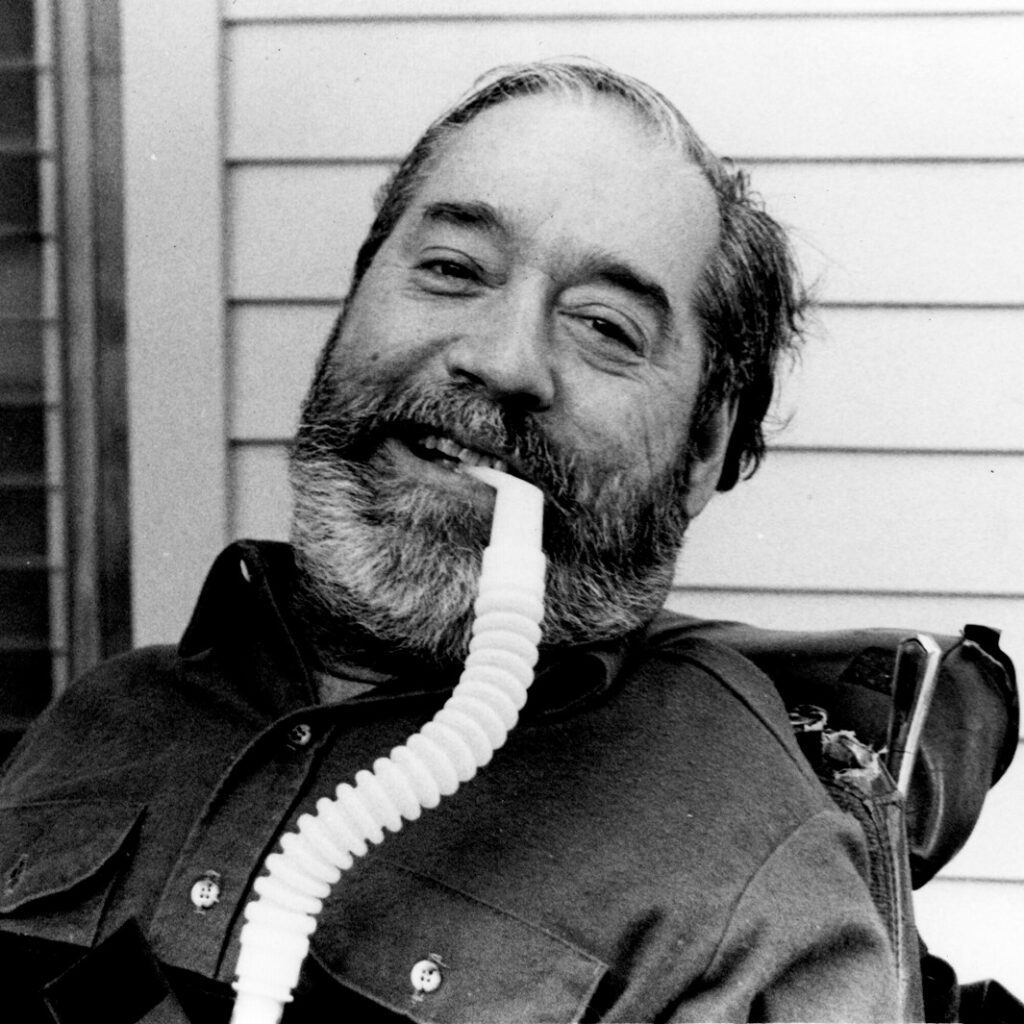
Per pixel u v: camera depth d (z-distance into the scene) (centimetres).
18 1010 73
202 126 111
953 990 81
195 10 110
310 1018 68
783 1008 67
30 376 122
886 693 83
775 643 89
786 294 93
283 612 87
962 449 108
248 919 62
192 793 78
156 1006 67
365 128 111
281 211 112
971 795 80
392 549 78
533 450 77
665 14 107
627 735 76
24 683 124
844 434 109
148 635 116
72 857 76
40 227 120
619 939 69
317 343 113
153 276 113
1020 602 108
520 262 78
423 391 77
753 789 73
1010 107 105
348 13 110
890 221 107
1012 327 106
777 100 107
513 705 64
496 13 109
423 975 68
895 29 105
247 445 115
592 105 81
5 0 117
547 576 79
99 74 117
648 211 79
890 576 110
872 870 75
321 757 76
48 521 123
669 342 81
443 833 73
